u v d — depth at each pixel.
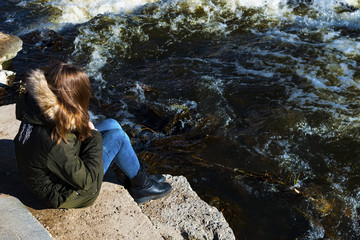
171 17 9.88
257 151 5.83
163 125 6.39
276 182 5.30
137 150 5.76
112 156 3.29
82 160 2.87
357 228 4.75
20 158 2.76
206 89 7.27
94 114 6.61
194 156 5.63
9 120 4.43
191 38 9.12
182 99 7.01
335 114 6.65
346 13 9.89
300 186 5.27
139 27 9.44
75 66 2.65
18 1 10.88
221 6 10.28
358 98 7.09
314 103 6.92
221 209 4.86
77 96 2.60
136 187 3.58
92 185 2.91
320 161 5.73
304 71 7.85
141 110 6.75
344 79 7.61
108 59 8.36
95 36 9.07
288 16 9.91
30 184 2.87
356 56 8.32
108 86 7.45
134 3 10.39
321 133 6.23
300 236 4.61
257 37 9.12
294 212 4.89
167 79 7.65
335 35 9.12
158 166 5.36
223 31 9.38
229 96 7.10
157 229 3.39
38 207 3.36
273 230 4.67
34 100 2.55
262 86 7.39
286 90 7.29
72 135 2.71
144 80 7.63
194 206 3.67
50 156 2.63
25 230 2.97
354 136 6.17
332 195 5.17
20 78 7.52
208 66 8.06
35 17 10.08
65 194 2.91
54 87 2.54
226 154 5.73
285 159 5.73
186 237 3.41
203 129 6.23
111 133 3.27
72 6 10.38
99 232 3.20
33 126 2.67
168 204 3.68
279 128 6.31
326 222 4.79
